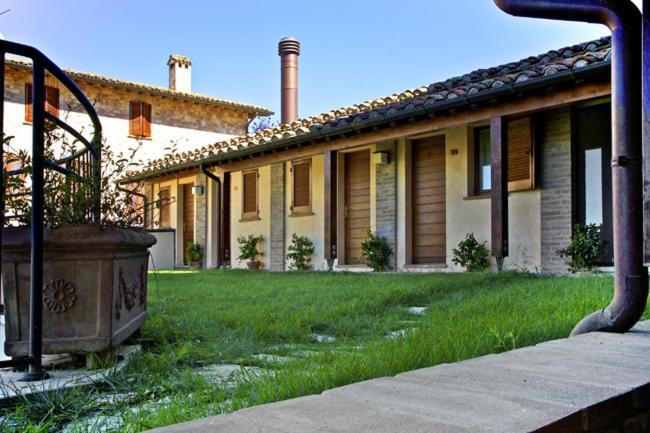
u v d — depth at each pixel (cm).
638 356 197
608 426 141
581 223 759
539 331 294
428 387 152
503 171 712
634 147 258
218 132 2209
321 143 976
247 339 325
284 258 1211
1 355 295
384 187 1012
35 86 240
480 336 279
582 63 611
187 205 1568
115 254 250
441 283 623
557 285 532
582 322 268
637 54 259
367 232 1032
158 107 2058
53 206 258
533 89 667
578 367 178
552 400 139
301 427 117
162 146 2052
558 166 772
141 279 321
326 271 990
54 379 227
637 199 257
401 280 709
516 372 170
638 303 254
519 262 812
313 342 337
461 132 907
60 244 240
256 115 2294
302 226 1175
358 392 146
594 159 753
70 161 325
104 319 245
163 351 292
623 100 259
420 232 976
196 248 1445
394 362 230
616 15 258
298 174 1190
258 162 1120
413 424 119
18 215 257
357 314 436
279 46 1573
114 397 206
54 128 267
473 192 894
